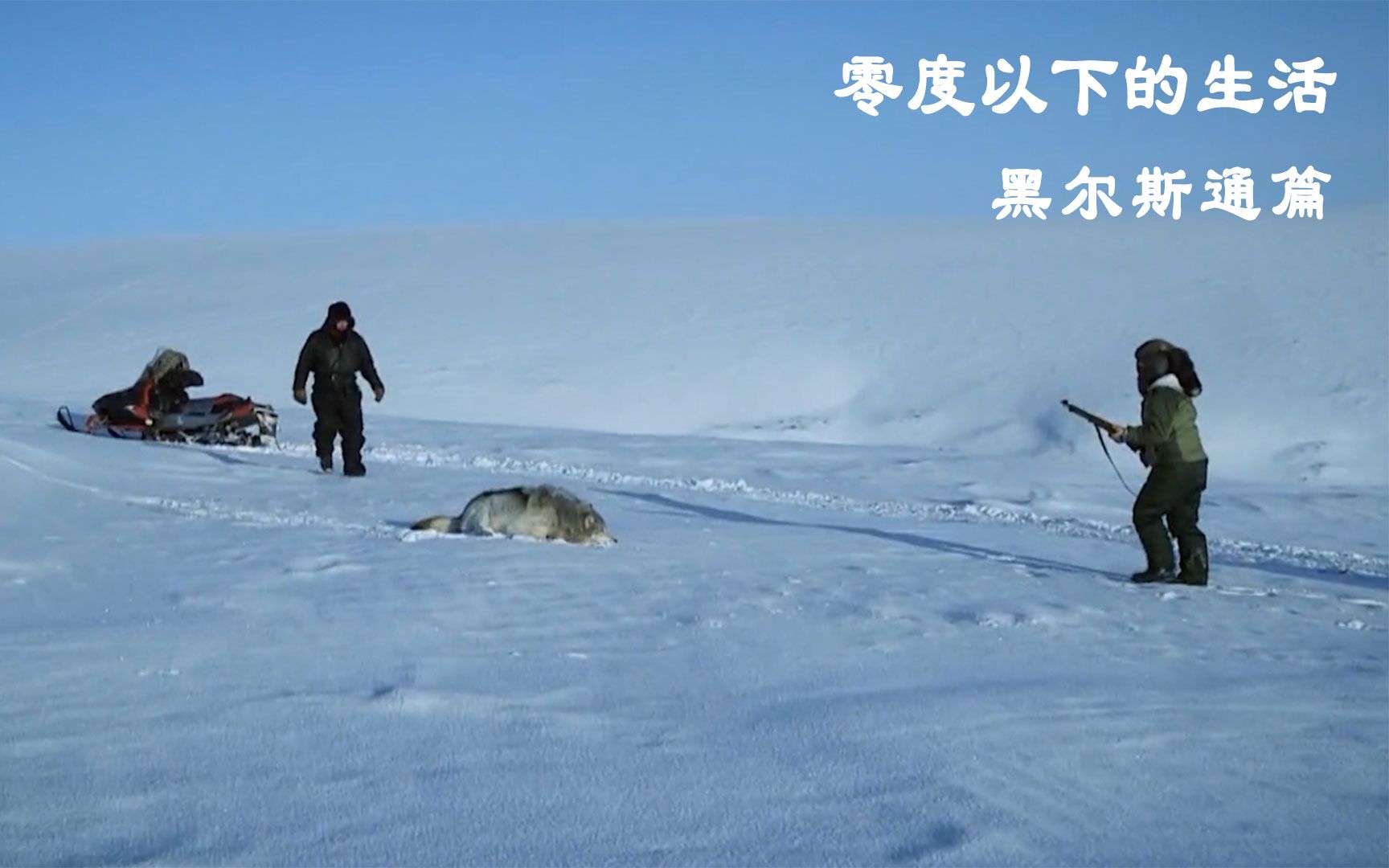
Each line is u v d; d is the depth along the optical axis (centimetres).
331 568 934
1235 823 457
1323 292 4341
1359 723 595
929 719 573
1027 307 4412
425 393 3691
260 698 577
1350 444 2997
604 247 6362
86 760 488
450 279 5378
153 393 1953
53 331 4656
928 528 1421
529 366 3950
